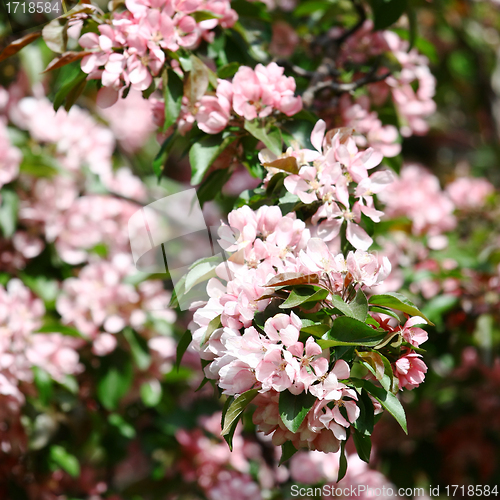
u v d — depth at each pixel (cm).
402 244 333
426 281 309
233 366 227
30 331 276
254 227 235
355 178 240
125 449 335
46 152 321
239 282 231
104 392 297
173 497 338
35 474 304
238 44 264
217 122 248
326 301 230
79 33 253
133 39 245
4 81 337
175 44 246
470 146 590
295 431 225
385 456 360
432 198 350
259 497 319
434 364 307
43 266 310
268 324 227
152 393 313
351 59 283
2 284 299
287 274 228
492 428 355
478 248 359
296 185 238
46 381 278
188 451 342
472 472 356
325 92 268
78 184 326
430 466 356
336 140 239
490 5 514
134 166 427
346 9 318
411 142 588
